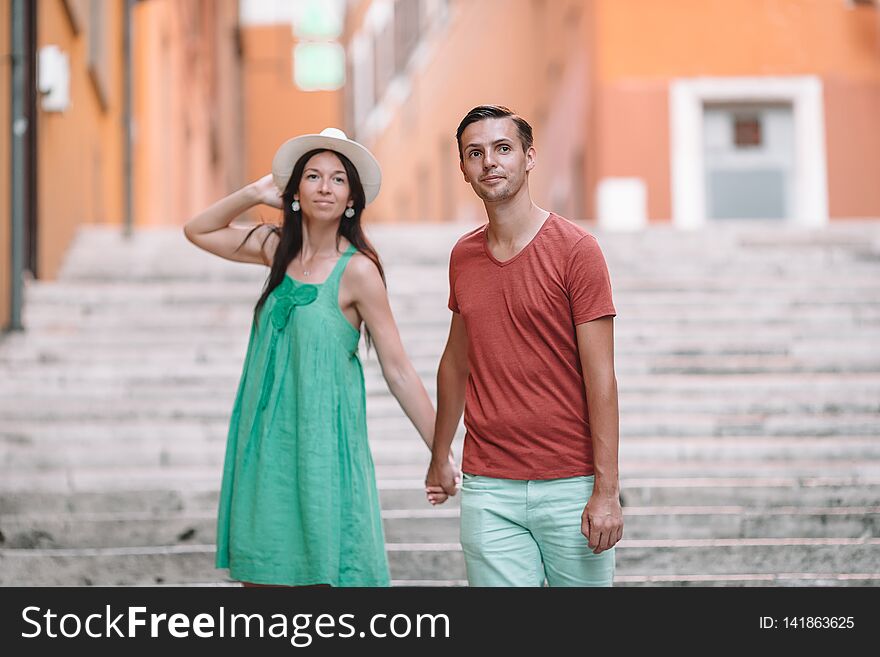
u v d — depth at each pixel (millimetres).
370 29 36344
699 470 6824
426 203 29859
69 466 7293
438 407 4660
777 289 10234
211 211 4930
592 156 18859
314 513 4508
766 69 18812
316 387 4602
